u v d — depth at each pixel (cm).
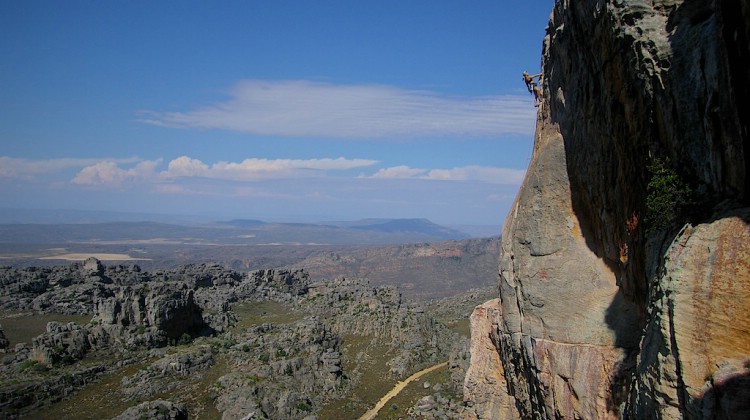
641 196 2758
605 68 2886
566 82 3675
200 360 11231
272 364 10625
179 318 13225
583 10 3028
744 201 2105
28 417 8988
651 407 2164
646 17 2506
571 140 3616
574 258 3572
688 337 2044
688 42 2306
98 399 9750
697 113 2256
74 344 11406
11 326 13950
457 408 8731
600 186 3284
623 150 2877
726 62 2058
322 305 16750
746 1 1947
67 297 16425
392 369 11294
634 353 2972
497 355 4556
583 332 3328
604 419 3036
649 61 2433
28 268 19100
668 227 2434
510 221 4281
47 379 9950
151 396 9812
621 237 3094
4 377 10200
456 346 11744
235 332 14462
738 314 1953
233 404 9294
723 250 2066
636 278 2927
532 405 3775
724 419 1838
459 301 19762
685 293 2109
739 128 2048
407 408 9256
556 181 3766
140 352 11881
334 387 10344
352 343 13000
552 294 3591
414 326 13075
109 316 12431
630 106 2692
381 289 17375
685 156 2359
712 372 1931
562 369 3356
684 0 2402
